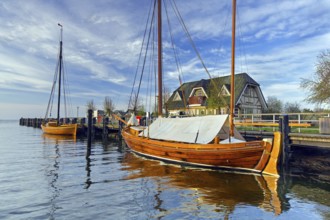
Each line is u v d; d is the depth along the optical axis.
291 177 10.33
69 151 18.58
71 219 6.03
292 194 8.09
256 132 16.28
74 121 43.41
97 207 6.83
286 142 12.12
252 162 10.43
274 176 10.04
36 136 34.19
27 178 9.98
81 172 11.16
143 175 10.57
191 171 11.33
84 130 35.22
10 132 45.38
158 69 17.52
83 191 8.27
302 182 9.59
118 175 10.58
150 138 14.75
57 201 7.28
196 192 8.20
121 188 8.65
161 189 8.52
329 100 21.20
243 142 10.43
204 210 6.65
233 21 11.59
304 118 28.98
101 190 8.40
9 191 8.20
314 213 6.54
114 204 7.07
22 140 27.78
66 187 8.74
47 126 37.53
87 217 6.15
